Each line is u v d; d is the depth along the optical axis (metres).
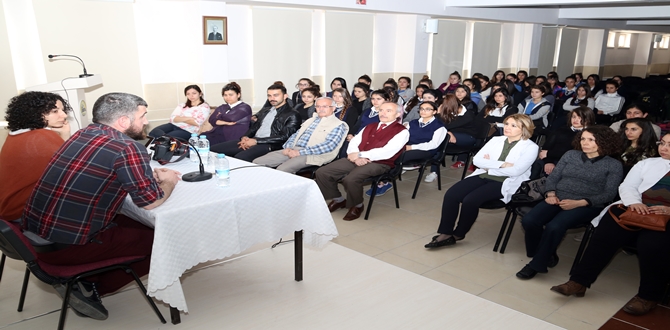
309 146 3.78
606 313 2.30
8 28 4.66
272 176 2.35
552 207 2.76
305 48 6.78
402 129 3.64
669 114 6.23
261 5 6.06
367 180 3.54
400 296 2.40
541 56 10.52
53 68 4.96
